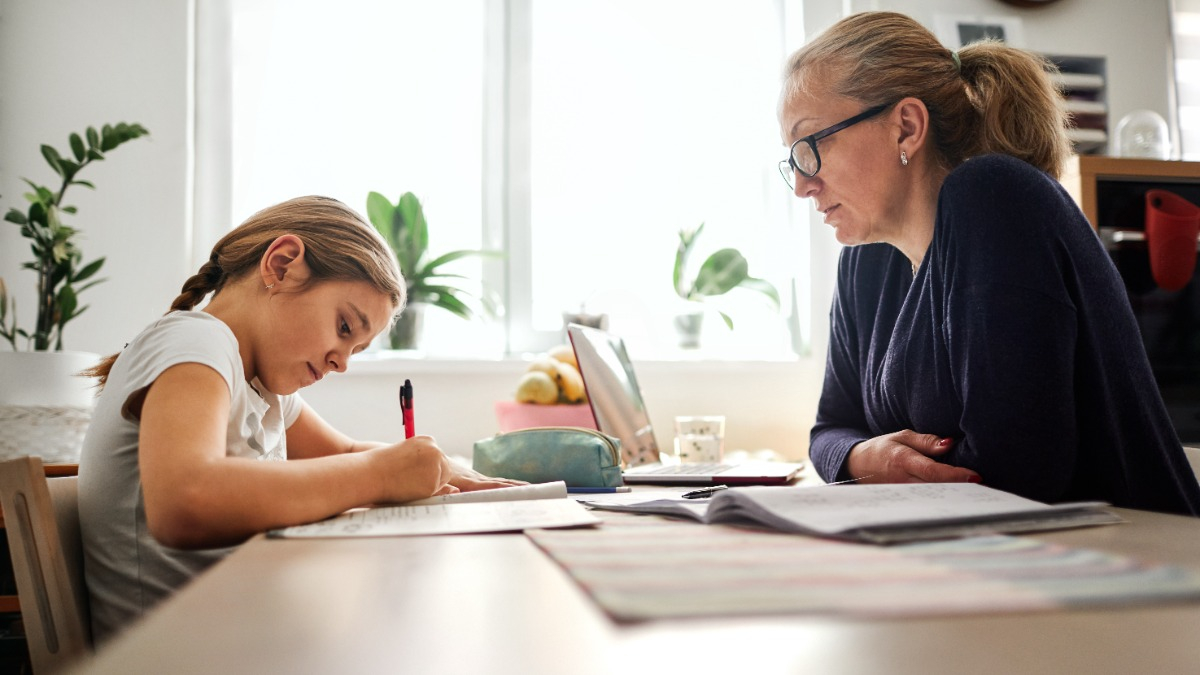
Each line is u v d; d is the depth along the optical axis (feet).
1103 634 1.14
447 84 7.49
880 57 3.42
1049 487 2.78
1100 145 7.49
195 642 1.08
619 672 0.96
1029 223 2.84
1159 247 6.09
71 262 5.29
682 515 2.17
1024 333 2.75
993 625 1.18
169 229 6.58
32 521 2.39
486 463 3.75
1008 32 7.50
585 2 7.72
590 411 5.85
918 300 3.32
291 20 7.20
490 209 7.54
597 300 7.63
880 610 1.14
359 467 2.40
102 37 6.57
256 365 3.09
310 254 3.09
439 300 6.97
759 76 7.89
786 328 7.73
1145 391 2.98
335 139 7.27
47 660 2.41
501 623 1.17
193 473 2.13
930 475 2.96
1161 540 1.81
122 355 2.87
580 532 1.91
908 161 3.46
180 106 6.64
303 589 1.38
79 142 5.25
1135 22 7.65
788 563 1.46
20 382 4.64
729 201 7.84
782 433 7.27
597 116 7.72
